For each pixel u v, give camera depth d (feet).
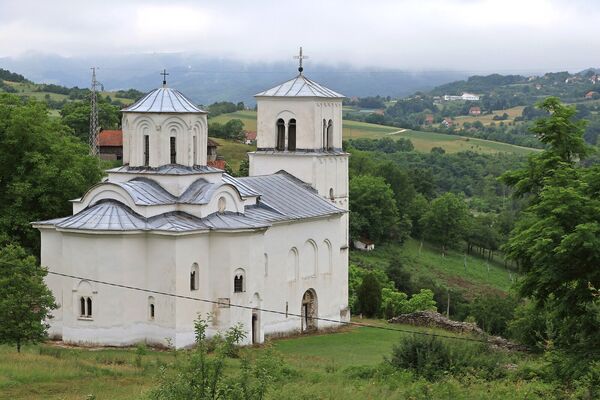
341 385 174.50
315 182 296.30
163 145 247.91
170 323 231.71
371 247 554.87
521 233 190.80
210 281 239.91
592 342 183.01
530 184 212.43
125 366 196.75
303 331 277.44
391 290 392.88
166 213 239.91
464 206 588.91
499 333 324.60
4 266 208.33
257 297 247.09
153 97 251.60
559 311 186.91
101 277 230.68
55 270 243.60
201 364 126.72
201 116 254.47
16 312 204.33
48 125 298.35
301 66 308.60
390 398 163.73
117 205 237.04
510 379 183.62
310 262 279.28
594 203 183.73
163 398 124.16
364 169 635.66
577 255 180.65
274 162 300.20
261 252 247.50
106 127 655.76
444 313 428.15
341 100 309.42
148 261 234.17
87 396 160.45
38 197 284.20
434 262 554.87
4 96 310.45
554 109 219.61
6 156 285.02
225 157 645.51
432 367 188.96
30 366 184.75
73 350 220.84
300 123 298.97
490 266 564.30
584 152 216.33
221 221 242.58
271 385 147.02
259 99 302.66
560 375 179.73
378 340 268.21
